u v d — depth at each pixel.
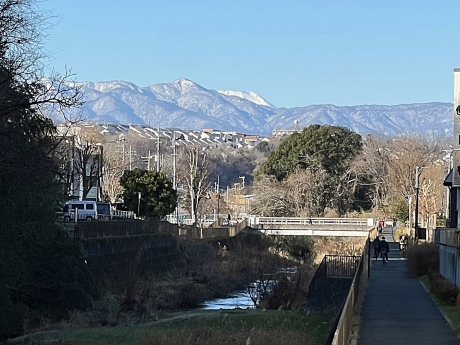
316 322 28.80
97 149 90.06
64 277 38.50
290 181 101.88
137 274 48.88
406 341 20.31
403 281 41.34
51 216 32.19
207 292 51.22
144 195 73.50
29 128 27.00
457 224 41.91
